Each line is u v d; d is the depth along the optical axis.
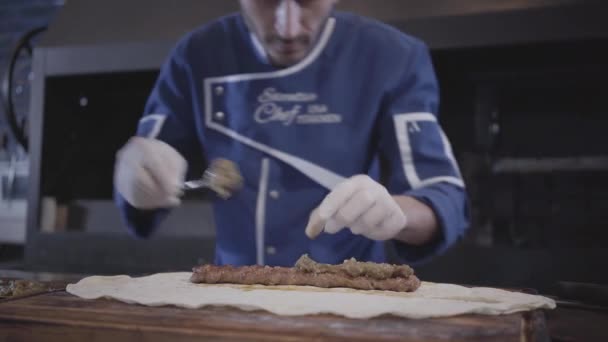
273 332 0.71
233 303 0.85
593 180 2.11
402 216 1.12
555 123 2.16
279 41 1.29
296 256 1.48
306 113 1.49
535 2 1.90
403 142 1.40
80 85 2.52
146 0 2.35
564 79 2.13
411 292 1.02
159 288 1.03
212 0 2.28
